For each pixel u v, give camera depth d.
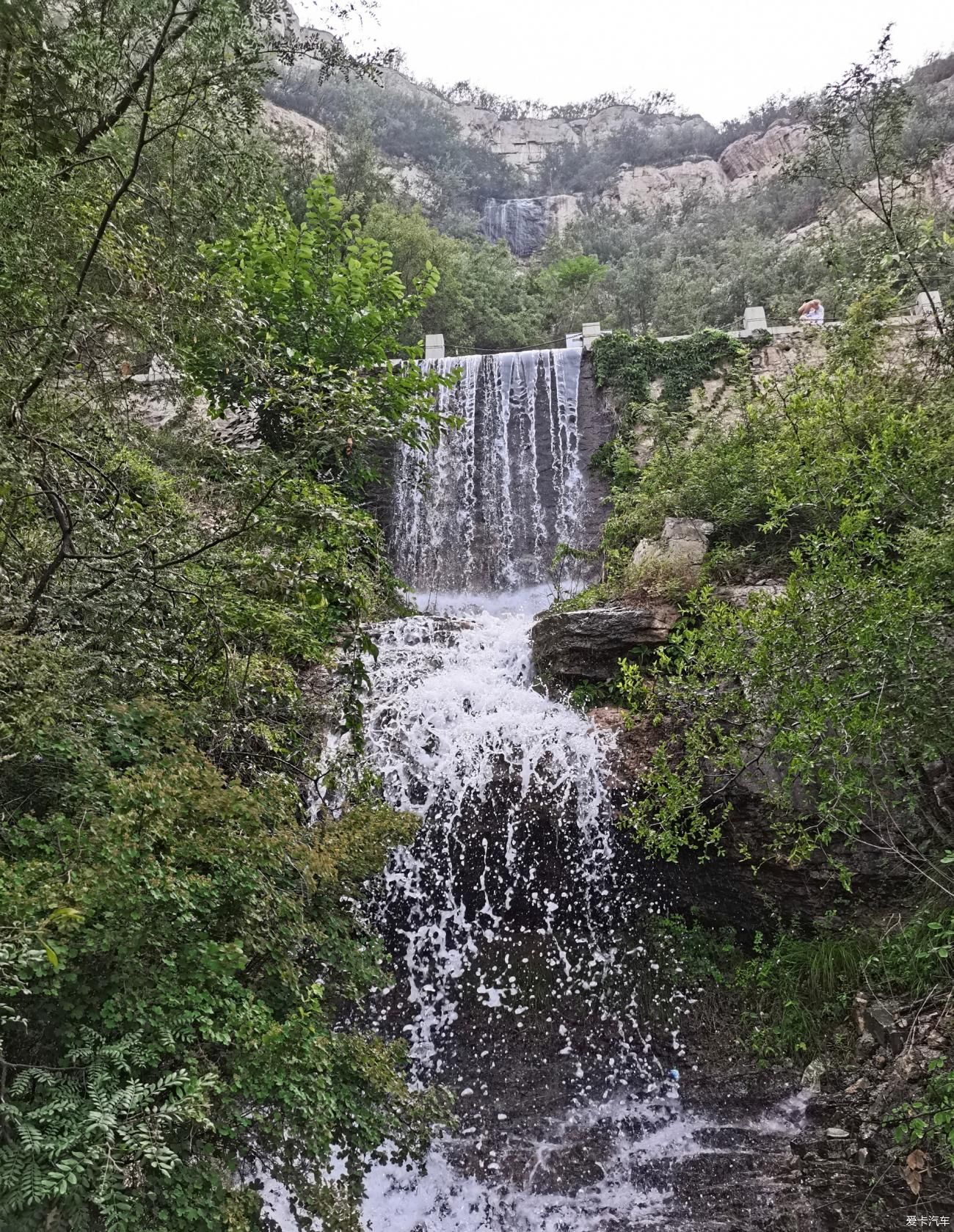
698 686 7.09
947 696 5.54
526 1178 6.14
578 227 51.16
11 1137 3.06
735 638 6.57
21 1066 3.21
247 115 5.00
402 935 8.00
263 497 4.73
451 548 16.78
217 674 5.32
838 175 9.47
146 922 3.60
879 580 5.76
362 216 27.78
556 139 81.25
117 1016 3.42
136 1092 3.16
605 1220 5.79
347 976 5.40
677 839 7.07
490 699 9.70
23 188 4.11
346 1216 3.97
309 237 12.21
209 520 5.56
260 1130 3.95
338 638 9.34
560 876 8.42
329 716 7.72
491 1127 6.56
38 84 4.41
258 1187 4.37
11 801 4.02
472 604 15.97
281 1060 3.80
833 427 8.70
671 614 9.38
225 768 5.64
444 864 8.44
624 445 16.23
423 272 27.38
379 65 5.47
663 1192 5.91
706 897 8.12
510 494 17.12
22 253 4.06
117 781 3.81
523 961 7.95
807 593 6.11
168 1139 3.46
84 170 4.48
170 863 3.74
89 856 3.60
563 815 8.55
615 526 12.61
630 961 7.89
